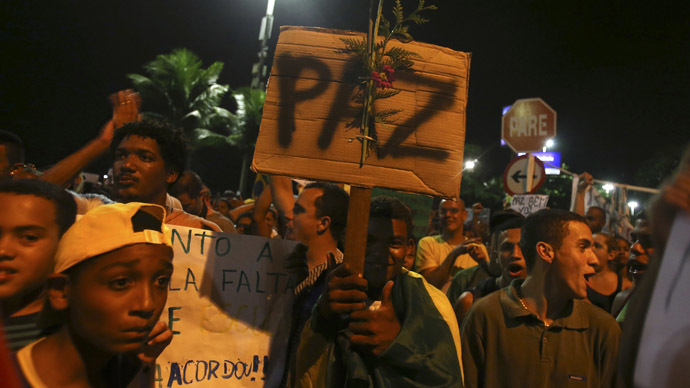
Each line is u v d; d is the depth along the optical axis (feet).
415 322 5.69
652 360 2.81
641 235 9.78
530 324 7.29
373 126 5.80
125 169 7.17
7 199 4.52
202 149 106.83
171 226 6.67
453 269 15.24
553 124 25.30
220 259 6.90
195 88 97.30
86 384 4.01
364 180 5.71
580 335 7.28
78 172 7.80
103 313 3.83
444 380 5.37
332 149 5.75
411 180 5.79
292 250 7.31
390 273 6.30
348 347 5.64
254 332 6.91
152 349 4.77
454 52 6.23
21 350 3.91
